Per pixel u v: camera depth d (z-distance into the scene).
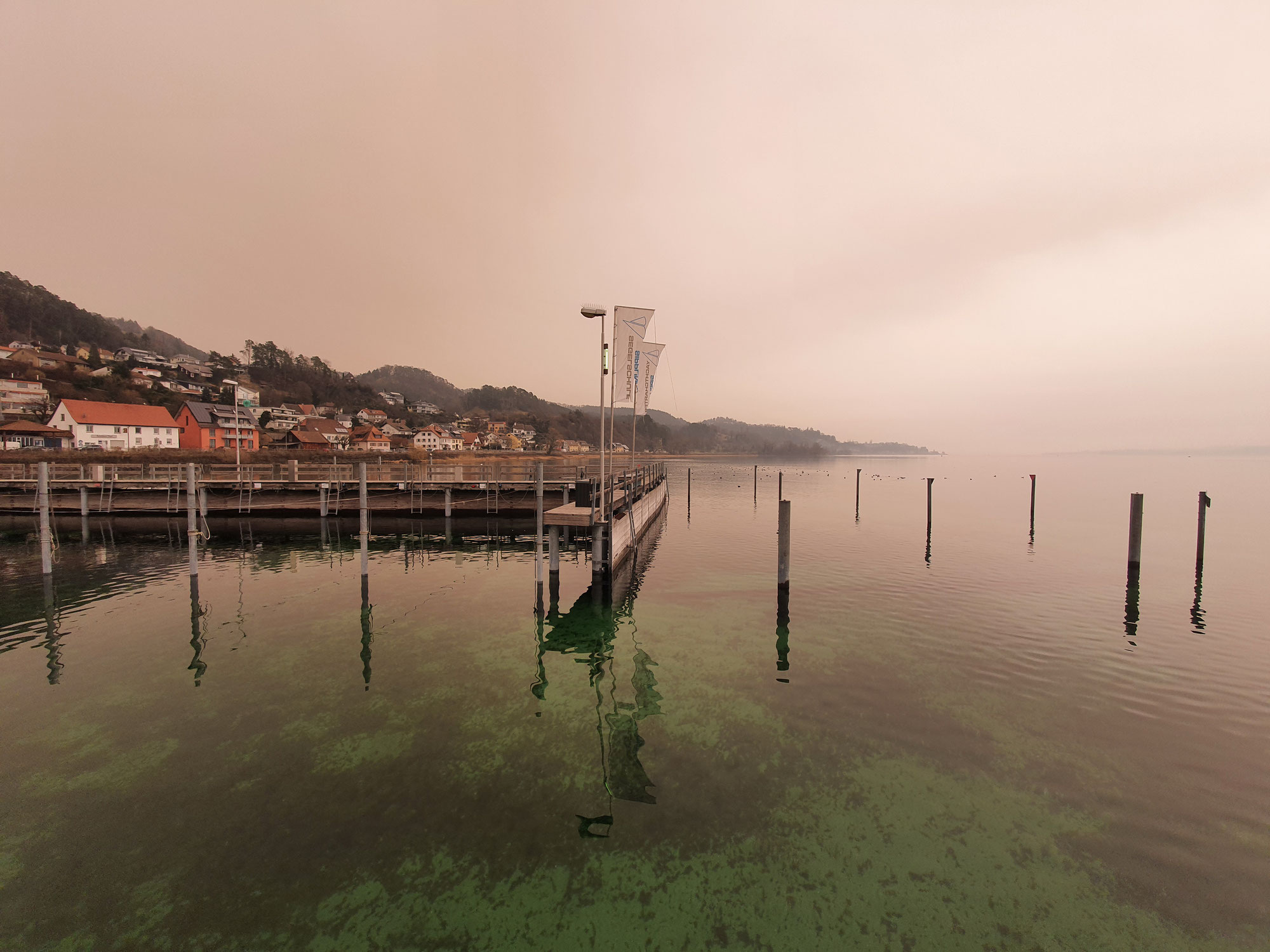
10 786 6.84
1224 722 8.48
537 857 5.68
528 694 9.55
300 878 5.38
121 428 73.12
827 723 8.51
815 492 56.66
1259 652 11.36
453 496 33.94
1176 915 5.00
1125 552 22.36
